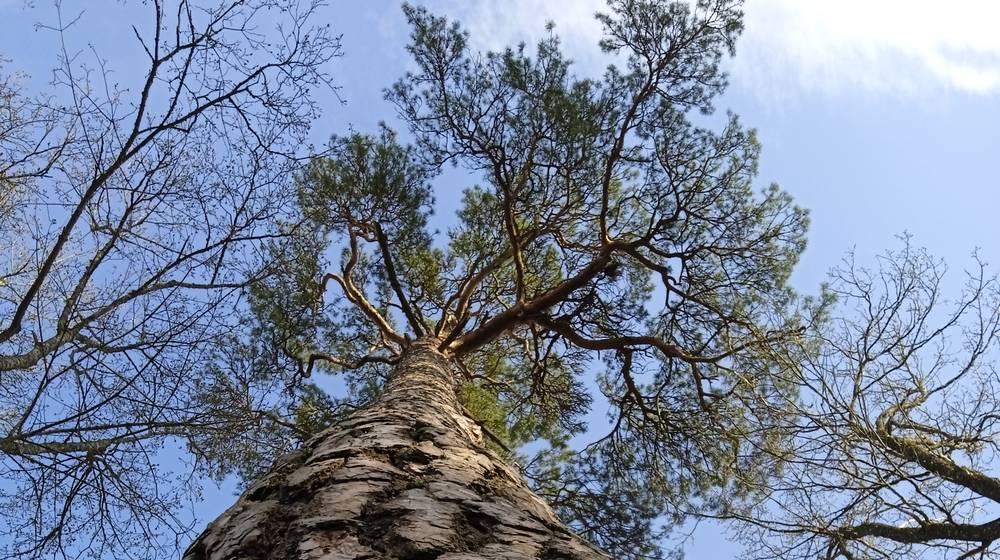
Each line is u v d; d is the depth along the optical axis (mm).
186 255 4809
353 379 9242
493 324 7984
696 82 7871
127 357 4953
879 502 6523
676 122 7883
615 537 8109
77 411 4805
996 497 6340
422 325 8539
